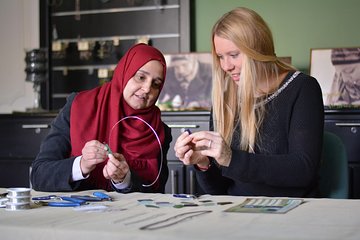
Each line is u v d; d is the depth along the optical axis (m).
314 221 1.17
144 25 3.38
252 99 1.88
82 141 1.98
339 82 2.97
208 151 1.65
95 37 3.46
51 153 1.95
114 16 3.43
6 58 3.62
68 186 1.74
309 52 3.23
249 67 1.87
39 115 3.17
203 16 3.36
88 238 1.08
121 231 1.07
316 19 3.22
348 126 2.79
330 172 1.99
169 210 1.33
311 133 1.81
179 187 2.96
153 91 2.06
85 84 3.49
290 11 3.25
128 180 1.79
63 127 2.03
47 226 1.13
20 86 3.61
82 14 3.48
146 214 1.27
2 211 1.34
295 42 3.25
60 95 3.53
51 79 3.54
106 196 1.56
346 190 1.96
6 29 3.62
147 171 2.00
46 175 1.77
